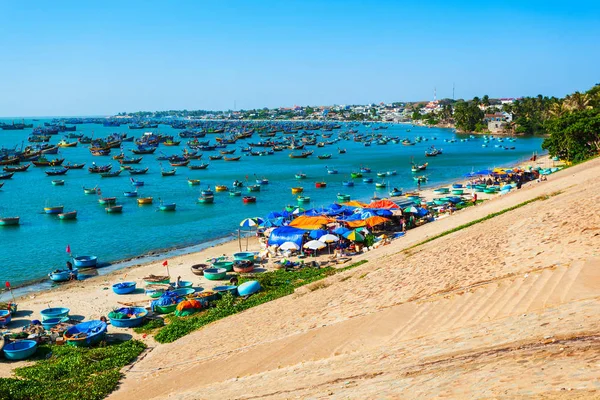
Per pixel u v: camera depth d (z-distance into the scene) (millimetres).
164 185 122062
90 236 73875
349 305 30188
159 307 42406
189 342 33281
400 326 23219
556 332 15391
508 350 15289
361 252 56594
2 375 30578
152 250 66625
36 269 58344
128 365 31312
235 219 84562
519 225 35281
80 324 37812
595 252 23297
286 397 18438
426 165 145125
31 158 168625
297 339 26562
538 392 11516
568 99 190125
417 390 14484
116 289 47906
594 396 10391
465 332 19078
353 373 18750
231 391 21922
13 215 88188
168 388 25469
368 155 195000
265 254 59125
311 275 48250
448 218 62844
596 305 16797
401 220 68438
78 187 119500
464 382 13828
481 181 108562
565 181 60500
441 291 26250
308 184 122250
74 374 29859
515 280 23375
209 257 61000
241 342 29641
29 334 37281
